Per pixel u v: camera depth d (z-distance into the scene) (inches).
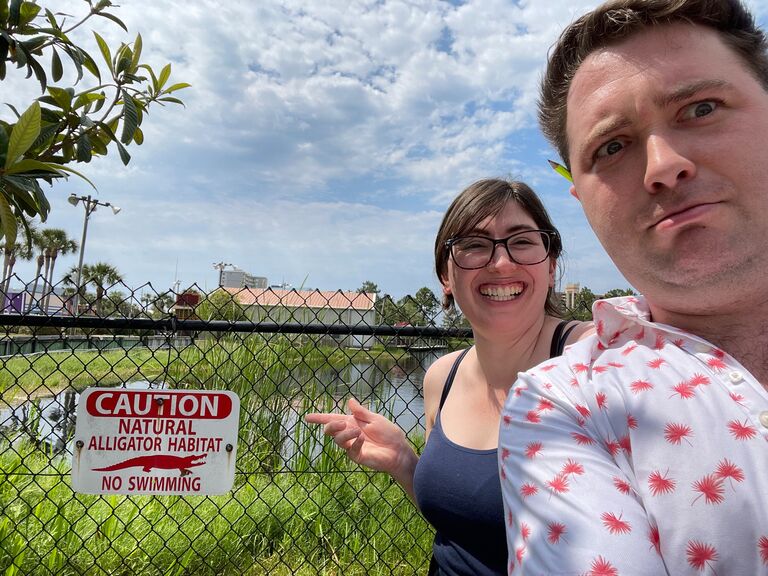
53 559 90.9
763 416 31.4
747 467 29.9
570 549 30.0
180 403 78.3
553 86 47.9
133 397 77.3
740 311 36.3
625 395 35.8
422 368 99.6
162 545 101.8
